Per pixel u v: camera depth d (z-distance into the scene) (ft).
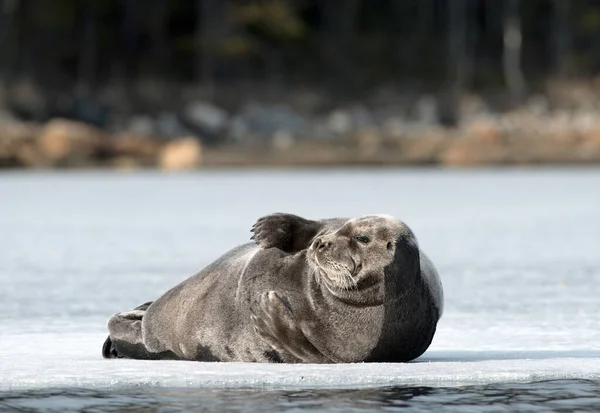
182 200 391.04
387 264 85.76
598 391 79.87
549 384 82.53
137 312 96.32
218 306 90.22
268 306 86.58
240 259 91.45
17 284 163.43
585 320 125.08
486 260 200.64
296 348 87.92
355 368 85.92
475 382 83.20
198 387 80.69
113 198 404.57
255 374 83.10
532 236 253.44
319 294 86.94
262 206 354.95
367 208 340.80
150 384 81.71
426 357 97.25
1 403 75.15
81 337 111.65
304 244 89.97
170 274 176.96
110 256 208.54
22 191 451.53
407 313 87.04
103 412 72.28
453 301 144.46
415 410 73.15
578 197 405.18
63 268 187.11
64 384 81.61
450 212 329.72
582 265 191.93
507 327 119.55
